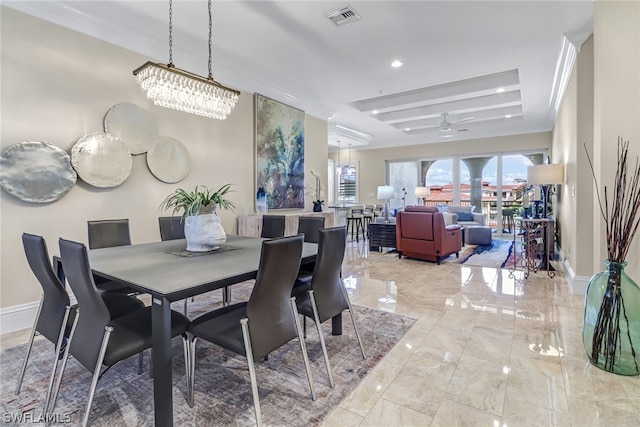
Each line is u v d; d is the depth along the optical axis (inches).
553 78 174.1
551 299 130.9
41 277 69.2
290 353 89.7
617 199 80.6
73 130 113.7
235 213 173.6
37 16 105.3
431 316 114.7
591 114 131.3
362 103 237.9
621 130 85.9
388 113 262.1
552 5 108.3
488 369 80.0
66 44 111.7
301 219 126.5
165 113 141.0
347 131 297.4
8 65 100.3
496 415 63.3
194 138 153.0
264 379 76.9
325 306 78.7
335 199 410.9
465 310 120.2
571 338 96.0
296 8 110.2
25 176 103.2
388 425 60.9
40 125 106.5
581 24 120.3
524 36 129.3
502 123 279.3
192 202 94.8
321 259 76.3
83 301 60.2
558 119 216.7
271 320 64.7
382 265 196.5
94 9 110.6
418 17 115.7
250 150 181.8
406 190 374.9
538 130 299.1
